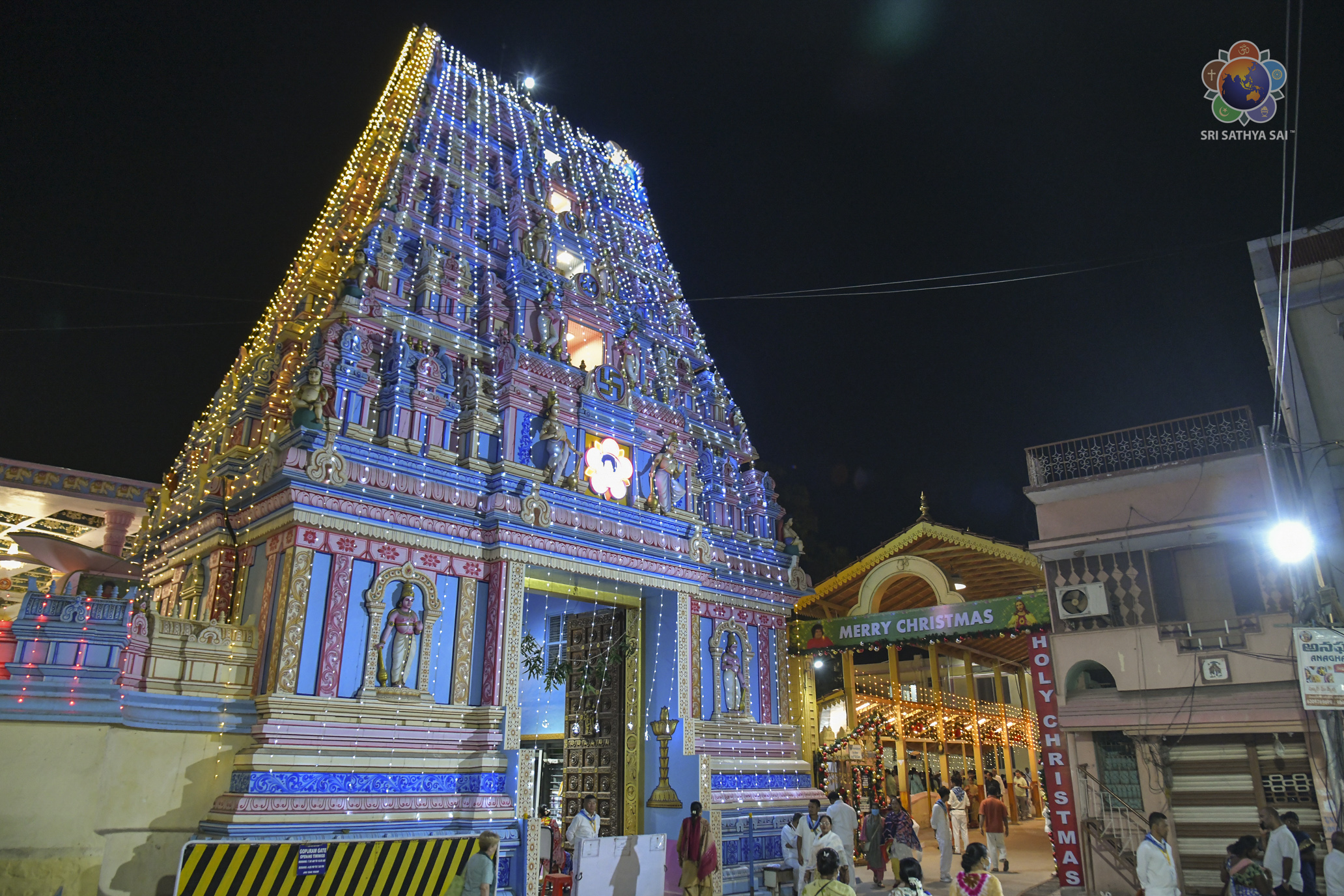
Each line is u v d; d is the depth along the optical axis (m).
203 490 14.97
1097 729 15.38
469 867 9.62
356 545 12.91
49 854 9.60
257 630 12.48
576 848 12.02
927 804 29.23
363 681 12.50
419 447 14.10
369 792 11.96
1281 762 14.08
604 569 15.86
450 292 16.06
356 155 18.91
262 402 15.25
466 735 13.18
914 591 25.02
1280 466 14.35
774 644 19.58
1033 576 22.80
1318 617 13.10
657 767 16.53
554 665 18.52
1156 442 16.45
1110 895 14.66
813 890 7.03
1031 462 17.55
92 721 10.18
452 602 13.89
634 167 25.86
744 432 21.94
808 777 18.67
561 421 16.44
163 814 10.98
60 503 20.80
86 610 10.48
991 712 31.23
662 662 17.20
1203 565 15.47
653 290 22.23
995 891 7.30
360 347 14.05
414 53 20.92
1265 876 10.15
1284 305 14.59
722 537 19.47
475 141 19.56
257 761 11.11
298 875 10.16
